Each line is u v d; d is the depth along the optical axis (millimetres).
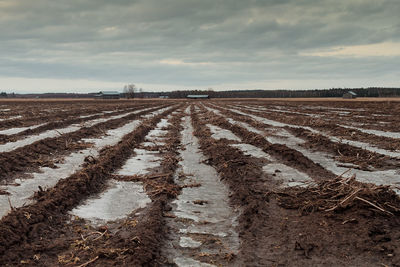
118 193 9031
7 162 10578
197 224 7074
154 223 6668
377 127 21359
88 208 7836
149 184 9711
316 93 183125
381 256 5309
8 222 6125
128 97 163750
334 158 12656
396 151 13461
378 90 163750
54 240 6102
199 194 9109
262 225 6742
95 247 5875
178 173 11344
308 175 10320
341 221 6586
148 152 14836
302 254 5551
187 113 43344
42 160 11891
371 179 9641
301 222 6758
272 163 12102
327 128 20859
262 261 5430
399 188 7738
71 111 36312
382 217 6484
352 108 45156
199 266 5398
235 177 10039
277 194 8539
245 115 34094
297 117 29000
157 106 62156
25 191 8672
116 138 18250
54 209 7230
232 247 6039
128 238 6133
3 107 49500
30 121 24469
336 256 5422
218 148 14695
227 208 8039
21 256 5402
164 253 5820
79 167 11445
